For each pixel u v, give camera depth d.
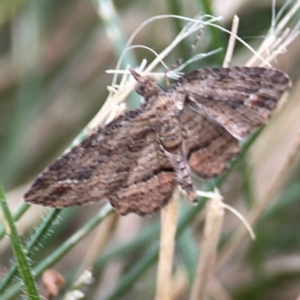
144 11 0.23
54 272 0.19
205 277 0.19
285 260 0.22
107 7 0.20
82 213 0.23
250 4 0.22
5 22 0.23
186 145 0.19
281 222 0.22
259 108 0.19
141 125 0.19
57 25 0.24
